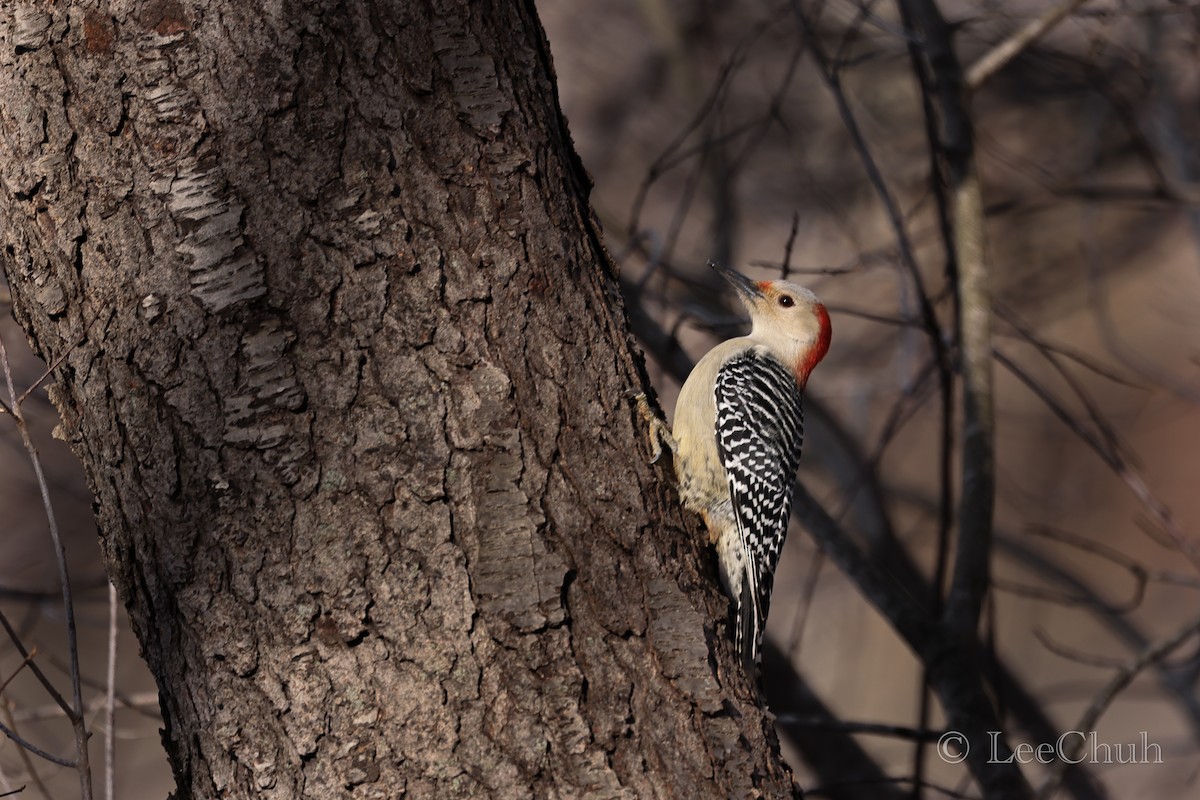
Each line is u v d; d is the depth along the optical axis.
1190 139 15.80
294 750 5.44
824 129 17.84
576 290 6.17
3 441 11.96
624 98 19.44
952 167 10.93
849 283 18.09
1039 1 15.12
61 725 15.91
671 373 11.06
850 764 13.08
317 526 5.55
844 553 10.33
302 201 5.75
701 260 16.17
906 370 13.02
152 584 5.72
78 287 5.84
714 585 6.41
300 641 5.48
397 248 5.78
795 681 13.23
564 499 5.80
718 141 11.48
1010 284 19.31
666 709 5.71
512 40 6.38
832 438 16.55
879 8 15.48
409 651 5.48
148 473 5.71
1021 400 22.72
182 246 5.72
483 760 5.41
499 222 5.98
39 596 11.21
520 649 5.52
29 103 5.83
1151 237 19.44
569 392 5.98
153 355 5.72
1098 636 25.06
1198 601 25.89
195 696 5.61
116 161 5.77
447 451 5.66
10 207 5.93
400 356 5.71
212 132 5.77
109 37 5.79
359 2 5.94
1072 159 18.38
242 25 5.82
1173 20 15.54
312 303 5.70
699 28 17.97
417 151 5.89
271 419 5.62
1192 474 27.88
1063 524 23.83
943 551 10.95
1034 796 8.78
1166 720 24.08
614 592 5.79
